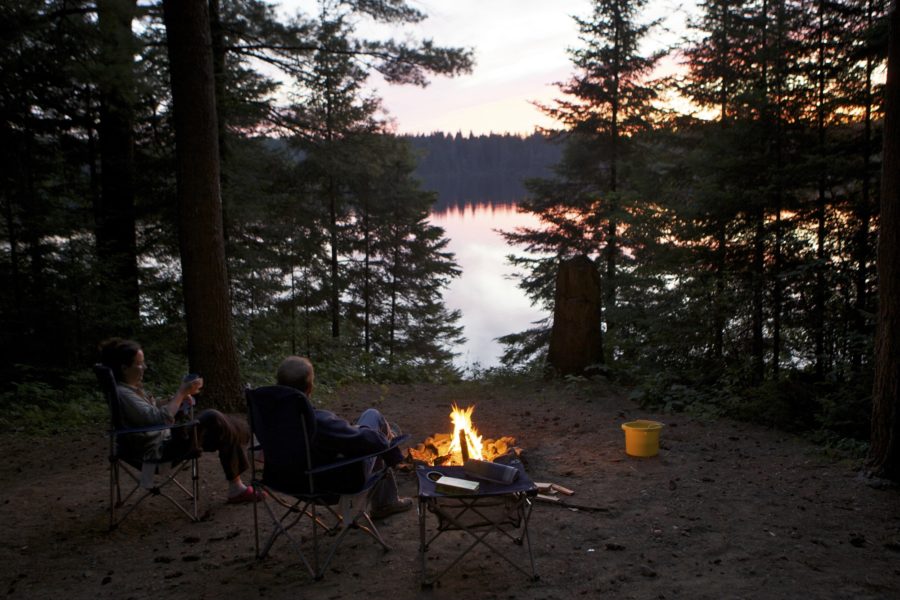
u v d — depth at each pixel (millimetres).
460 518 3268
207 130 6449
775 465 5055
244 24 10727
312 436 3156
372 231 21719
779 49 7898
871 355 6656
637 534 3699
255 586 3135
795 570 3199
